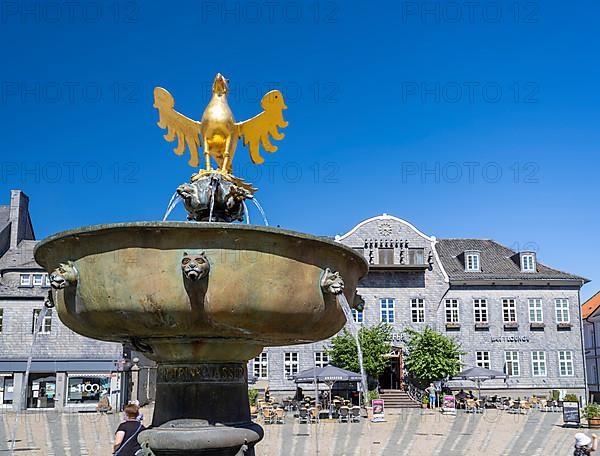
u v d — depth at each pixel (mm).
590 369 63781
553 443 20547
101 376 39219
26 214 47875
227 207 7066
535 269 47156
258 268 5281
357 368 41125
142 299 5207
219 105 7320
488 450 18906
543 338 45875
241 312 5281
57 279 5508
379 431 24922
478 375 38344
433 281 45719
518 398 40469
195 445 5965
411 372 43781
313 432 24516
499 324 45812
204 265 5086
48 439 22172
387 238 45781
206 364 6445
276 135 7676
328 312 5832
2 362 38719
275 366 43719
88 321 5676
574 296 46531
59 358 39125
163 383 6523
